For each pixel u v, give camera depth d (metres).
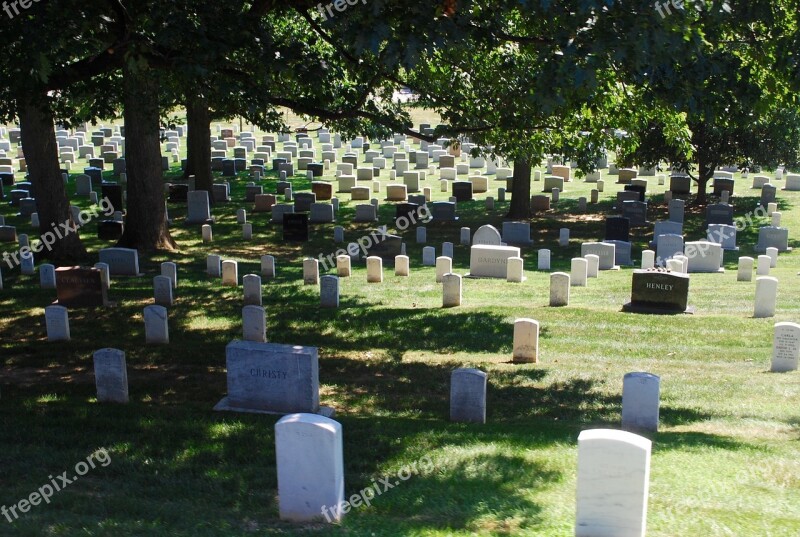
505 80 16.58
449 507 7.61
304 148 50.25
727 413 11.45
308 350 11.44
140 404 11.70
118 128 54.78
